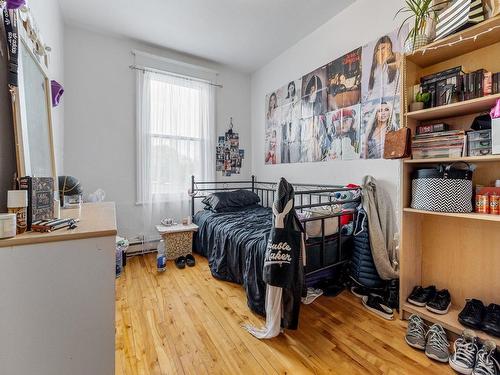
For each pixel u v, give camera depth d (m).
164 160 3.06
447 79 1.43
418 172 1.51
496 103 1.23
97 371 0.76
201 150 3.31
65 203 1.49
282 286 1.36
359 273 1.89
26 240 0.66
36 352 0.69
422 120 1.64
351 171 2.30
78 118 2.64
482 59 1.42
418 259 1.69
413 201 1.54
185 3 2.24
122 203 2.89
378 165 2.06
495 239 1.40
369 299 1.74
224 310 1.68
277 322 1.39
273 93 3.36
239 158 3.75
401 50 1.88
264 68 3.52
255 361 1.22
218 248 2.32
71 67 2.58
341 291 1.94
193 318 1.59
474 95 1.33
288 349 1.30
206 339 1.38
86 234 0.74
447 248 1.59
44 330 0.69
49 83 1.33
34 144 1.03
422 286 1.71
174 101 3.13
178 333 1.43
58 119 2.16
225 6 2.28
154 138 3.00
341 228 2.04
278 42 2.91
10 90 0.80
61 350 0.72
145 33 2.72
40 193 0.83
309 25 2.57
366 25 2.14
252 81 3.79
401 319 1.56
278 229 1.41
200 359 1.23
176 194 3.14
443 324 1.37
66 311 0.72
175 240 2.73
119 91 2.84
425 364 1.19
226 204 2.98
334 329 1.47
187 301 1.80
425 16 1.51
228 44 2.96
